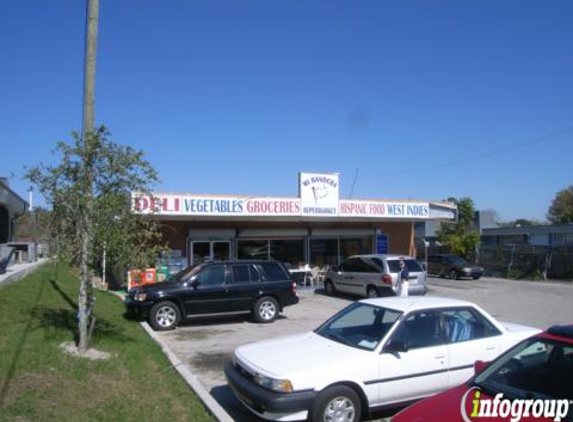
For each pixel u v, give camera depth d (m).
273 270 14.03
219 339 11.54
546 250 29.44
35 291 14.58
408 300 6.98
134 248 8.38
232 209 18.77
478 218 45.34
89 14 9.03
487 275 32.59
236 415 6.50
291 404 5.48
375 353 5.98
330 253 23.59
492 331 6.81
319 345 6.45
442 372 6.28
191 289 12.84
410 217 22.97
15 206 23.58
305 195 20.22
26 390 6.12
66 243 8.11
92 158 8.22
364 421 6.18
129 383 7.12
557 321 14.18
